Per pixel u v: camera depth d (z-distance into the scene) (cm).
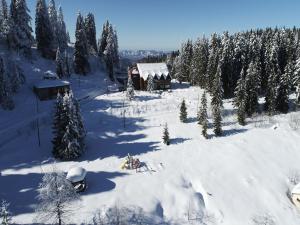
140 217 2698
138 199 2931
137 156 3875
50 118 5378
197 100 6706
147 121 5272
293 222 2820
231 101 6456
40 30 8925
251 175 3434
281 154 3934
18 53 8025
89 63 9806
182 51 9850
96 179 3294
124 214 2694
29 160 3772
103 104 6394
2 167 3562
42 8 8881
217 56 7319
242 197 3086
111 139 4531
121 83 10056
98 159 3822
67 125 3734
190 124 5047
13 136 4566
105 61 10325
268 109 5488
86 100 6781
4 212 2289
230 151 3947
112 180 3269
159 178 3316
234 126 4872
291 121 4991
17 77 6469
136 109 5947
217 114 4484
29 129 4838
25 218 2595
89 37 11212
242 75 5519
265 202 3044
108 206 2794
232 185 3253
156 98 7019
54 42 9675
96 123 5188
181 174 3419
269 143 4194
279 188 3250
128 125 5097
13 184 3172
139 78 8600
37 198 2903
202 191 3156
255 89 5369
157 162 3684
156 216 2766
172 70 11169
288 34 8944
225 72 7100
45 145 4216
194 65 8769
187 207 2908
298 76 5841
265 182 3331
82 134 3975
